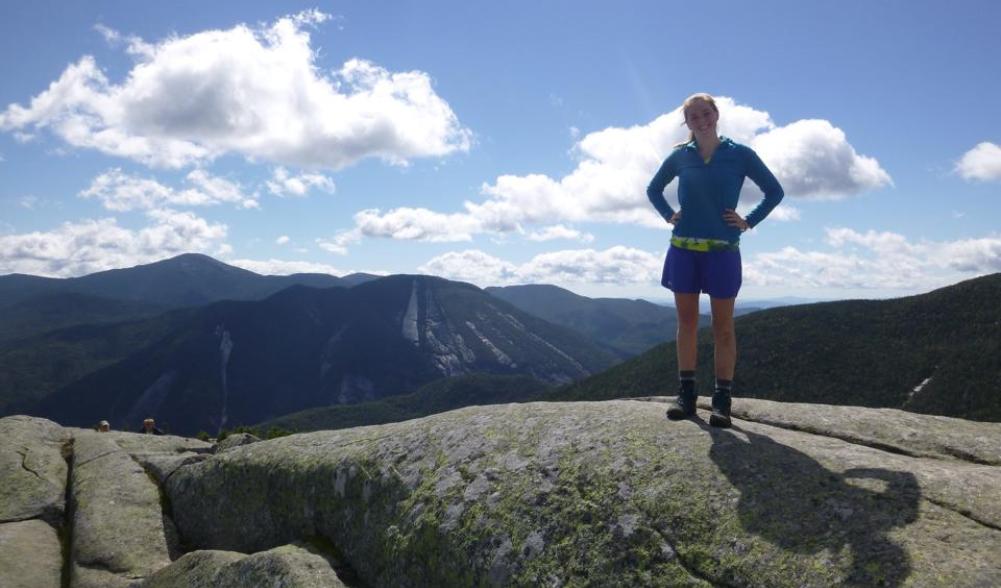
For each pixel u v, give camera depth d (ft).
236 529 27.63
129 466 32.86
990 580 11.77
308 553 21.16
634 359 539.29
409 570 20.02
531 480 19.21
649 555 15.37
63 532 28.86
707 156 21.16
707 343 328.49
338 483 24.18
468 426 23.72
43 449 35.94
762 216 20.80
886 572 12.60
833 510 14.78
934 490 15.03
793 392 412.57
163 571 23.21
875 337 453.99
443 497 20.36
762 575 13.66
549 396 553.64
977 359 378.53
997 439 19.40
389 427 26.99
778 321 500.74
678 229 21.62
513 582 16.92
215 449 39.22
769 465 16.99
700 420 21.26
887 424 21.33
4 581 23.99
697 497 16.26
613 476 17.99
